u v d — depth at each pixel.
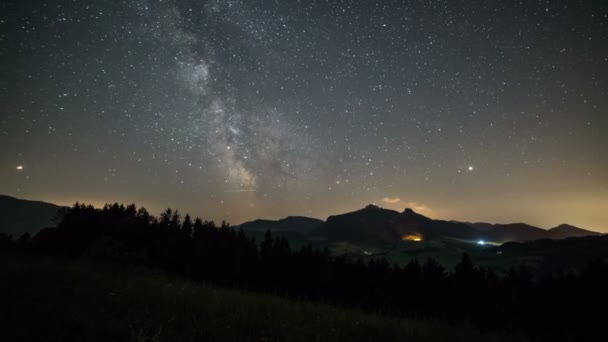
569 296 20.38
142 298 8.65
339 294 26.69
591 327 17.39
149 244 27.62
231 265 27.42
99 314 6.66
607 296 18.72
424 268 30.16
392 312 22.39
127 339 5.54
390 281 28.08
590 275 20.92
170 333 6.11
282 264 29.27
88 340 5.30
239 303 9.99
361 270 30.20
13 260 14.79
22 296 7.44
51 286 8.98
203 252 27.50
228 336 6.43
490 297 23.73
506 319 21.31
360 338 7.91
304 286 27.08
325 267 29.78
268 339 6.52
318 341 6.86
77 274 11.72
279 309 10.07
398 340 8.26
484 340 10.92
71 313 6.51
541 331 18.53
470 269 28.20
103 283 10.39
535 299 21.84
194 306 8.44
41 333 5.34
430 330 10.59
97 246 23.42
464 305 23.62
